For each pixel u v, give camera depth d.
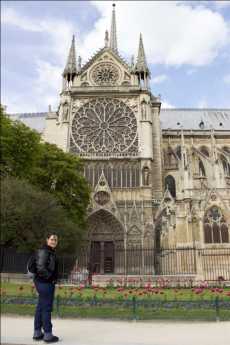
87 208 60.53
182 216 55.00
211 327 15.47
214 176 65.38
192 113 96.12
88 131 68.50
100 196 62.66
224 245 51.53
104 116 69.25
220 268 48.16
